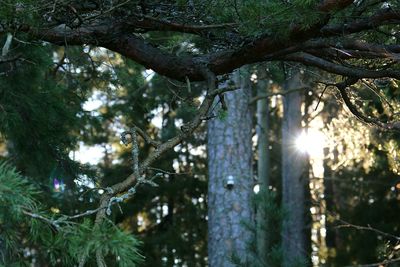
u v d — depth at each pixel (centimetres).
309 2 272
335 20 340
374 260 1573
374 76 361
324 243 2022
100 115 758
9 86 541
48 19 343
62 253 176
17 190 170
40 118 572
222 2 328
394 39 408
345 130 987
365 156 1042
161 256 1585
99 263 173
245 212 974
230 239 961
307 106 1429
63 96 665
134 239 170
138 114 953
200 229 1714
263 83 1217
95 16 327
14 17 298
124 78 641
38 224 178
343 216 1675
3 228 188
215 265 963
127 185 252
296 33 319
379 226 1600
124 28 374
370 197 1667
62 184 629
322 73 649
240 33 333
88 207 622
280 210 589
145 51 379
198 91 1137
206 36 373
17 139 580
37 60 525
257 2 313
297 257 570
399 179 1382
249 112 1010
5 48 298
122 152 1459
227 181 974
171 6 344
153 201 1712
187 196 1717
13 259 202
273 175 1962
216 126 999
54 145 600
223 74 392
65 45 364
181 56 379
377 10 336
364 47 351
